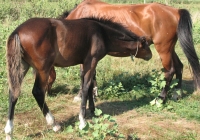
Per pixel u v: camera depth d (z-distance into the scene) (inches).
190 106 239.3
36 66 177.6
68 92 259.9
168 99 249.6
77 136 186.1
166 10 237.8
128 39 211.9
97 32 198.4
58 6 555.2
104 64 323.9
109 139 179.5
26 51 172.9
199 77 232.4
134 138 183.8
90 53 197.2
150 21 238.5
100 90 258.4
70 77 290.8
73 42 187.8
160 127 203.3
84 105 198.4
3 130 190.5
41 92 183.0
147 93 259.8
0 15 529.7
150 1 647.1
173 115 223.3
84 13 253.9
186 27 229.0
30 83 272.7
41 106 185.3
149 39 243.1
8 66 167.8
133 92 261.0
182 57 389.7
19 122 200.7
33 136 184.5
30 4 559.2
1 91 241.9
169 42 239.3
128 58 360.2
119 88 258.8
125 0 668.7
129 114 223.5
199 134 195.6
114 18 233.9
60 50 185.2
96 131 169.3
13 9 546.6
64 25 185.0
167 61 242.2
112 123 207.0
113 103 243.0
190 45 229.5
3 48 330.3
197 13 574.9
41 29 174.4
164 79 243.4
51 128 195.2
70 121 207.6
